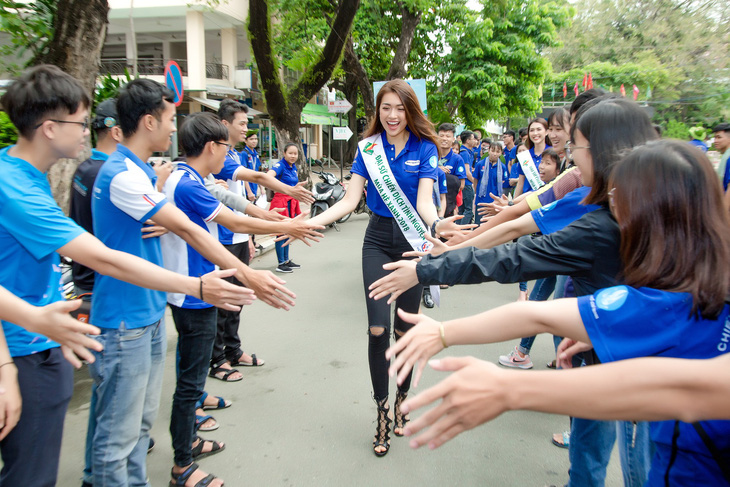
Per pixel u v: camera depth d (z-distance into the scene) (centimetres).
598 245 151
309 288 638
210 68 2052
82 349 147
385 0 1420
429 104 1731
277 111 1045
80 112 176
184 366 257
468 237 258
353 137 2647
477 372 96
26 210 164
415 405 96
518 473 280
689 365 93
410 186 289
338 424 329
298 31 1088
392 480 273
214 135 267
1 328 155
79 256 167
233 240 395
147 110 209
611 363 97
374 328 280
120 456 206
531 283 682
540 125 513
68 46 436
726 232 112
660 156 118
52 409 179
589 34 3097
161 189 251
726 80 2562
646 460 151
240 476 276
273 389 375
